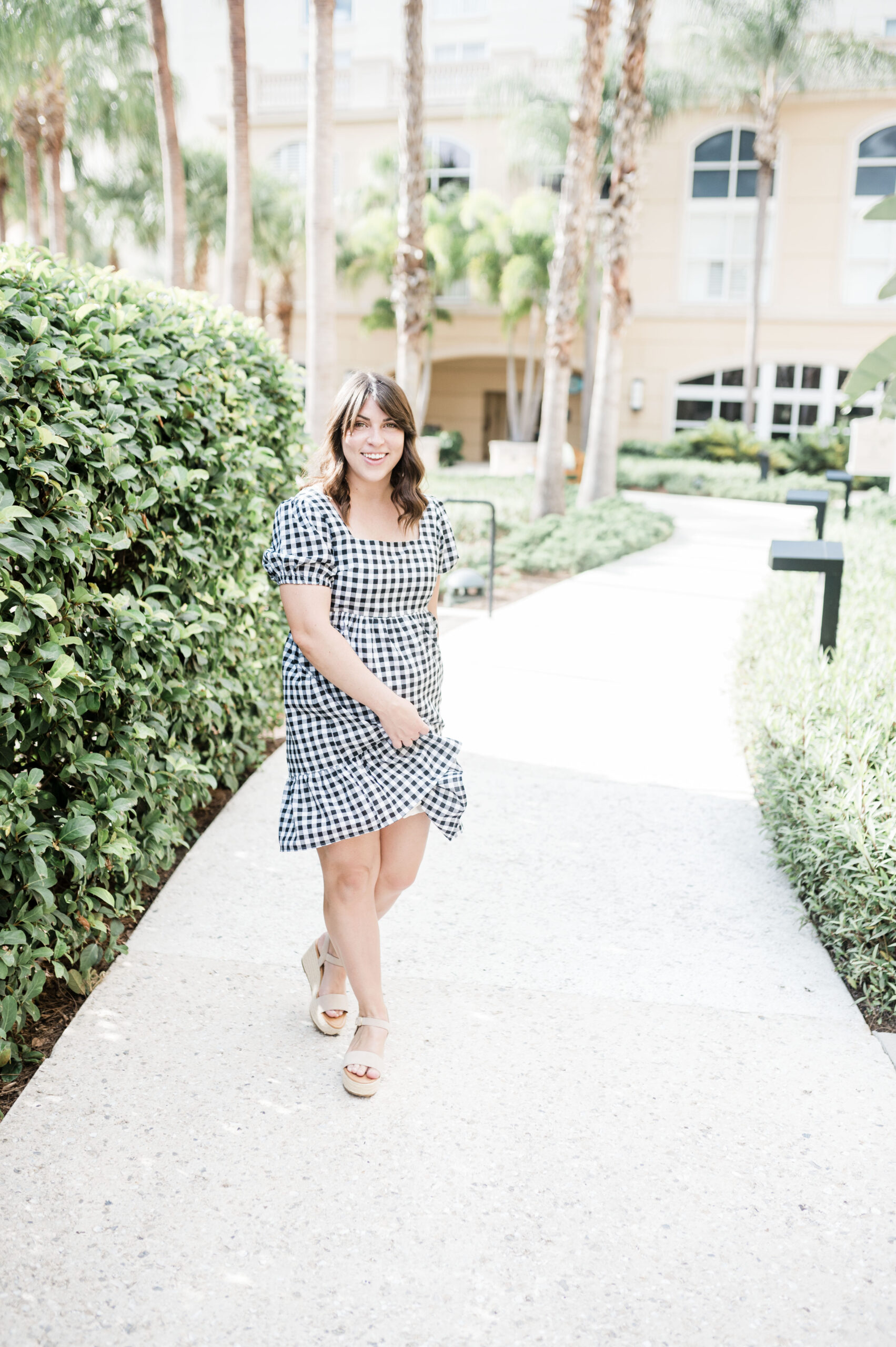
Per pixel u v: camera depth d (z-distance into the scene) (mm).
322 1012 2611
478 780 4562
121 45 20078
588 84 14000
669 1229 2021
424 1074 2490
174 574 3428
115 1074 2451
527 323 27500
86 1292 1826
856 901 2922
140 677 3041
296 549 2256
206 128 31156
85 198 27141
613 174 15203
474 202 24281
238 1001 2797
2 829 2295
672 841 3945
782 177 24875
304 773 2355
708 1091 2461
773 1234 2014
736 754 4965
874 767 3393
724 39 22203
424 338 27047
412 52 13898
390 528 2402
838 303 25062
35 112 22203
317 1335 1756
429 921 3275
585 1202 2086
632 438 26844
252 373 4617
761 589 9695
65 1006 2760
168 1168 2141
